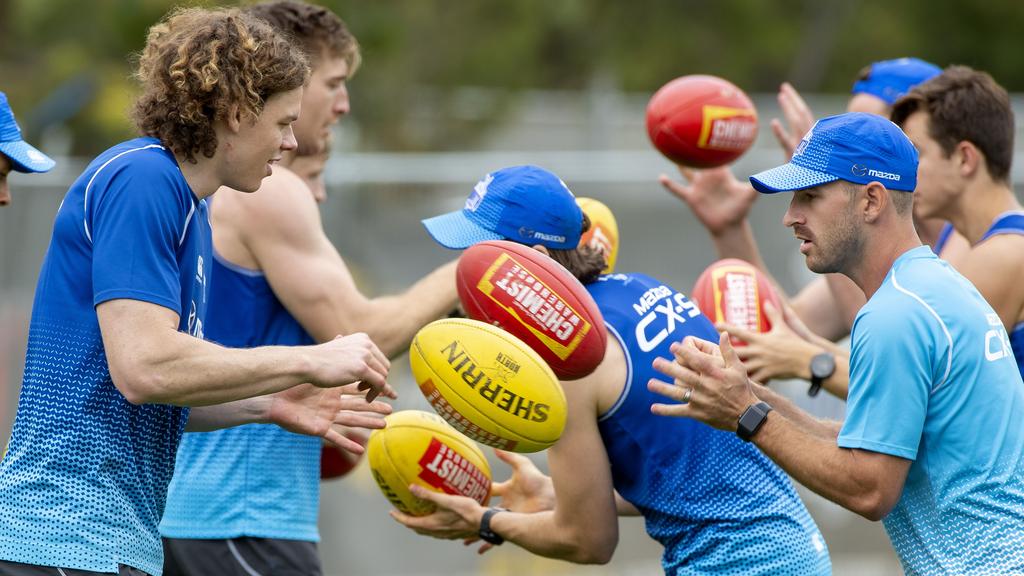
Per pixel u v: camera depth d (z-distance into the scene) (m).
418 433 15.05
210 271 13.02
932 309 11.69
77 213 11.75
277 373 11.73
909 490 12.04
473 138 45.19
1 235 25.55
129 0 37.84
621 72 63.19
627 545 27.00
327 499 25.75
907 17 69.94
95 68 39.72
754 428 11.93
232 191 15.59
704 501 13.47
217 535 15.55
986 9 69.88
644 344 13.44
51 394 11.75
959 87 16.14
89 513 11.70
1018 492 11.71
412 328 15.81
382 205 27.08
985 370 11.74
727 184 19.17
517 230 13.88
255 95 11.84
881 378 11.57
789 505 13.72
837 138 12.23
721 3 65.69
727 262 17.47
